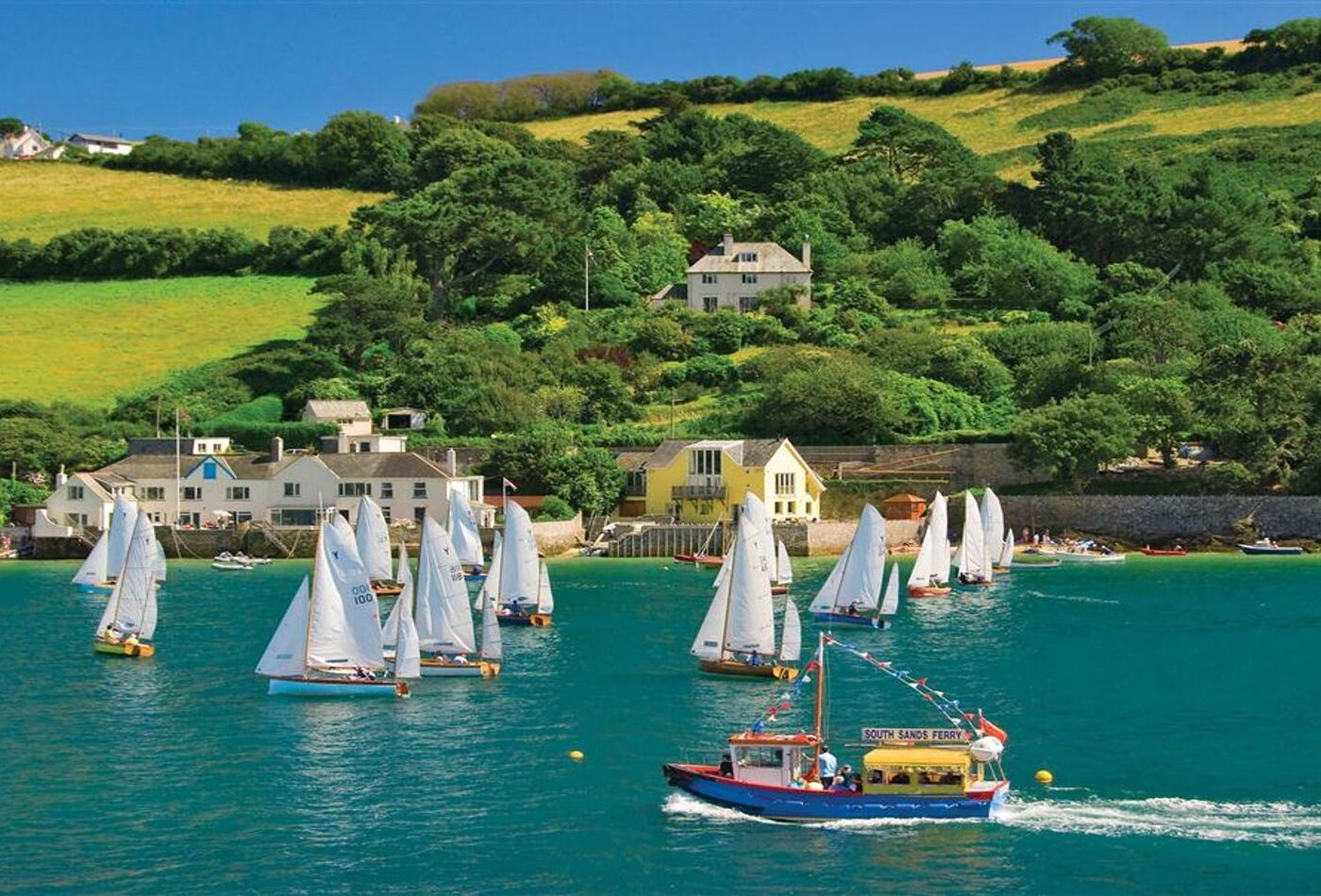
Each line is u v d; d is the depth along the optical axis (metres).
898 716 91.00
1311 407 193.00
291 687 98.81
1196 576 162.12
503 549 129.62
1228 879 64.50
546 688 100.62
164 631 126.19
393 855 67.50
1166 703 94.56
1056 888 63.69
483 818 72.31
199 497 196.88
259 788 76.88
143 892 63.25
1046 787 76.56
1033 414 196.62
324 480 195.00
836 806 72.19
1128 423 191.62
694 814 73.06
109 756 83.12
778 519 193.25
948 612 136.12
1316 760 80.94
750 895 63.00
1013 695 96.94
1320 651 112.81
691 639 120.31
